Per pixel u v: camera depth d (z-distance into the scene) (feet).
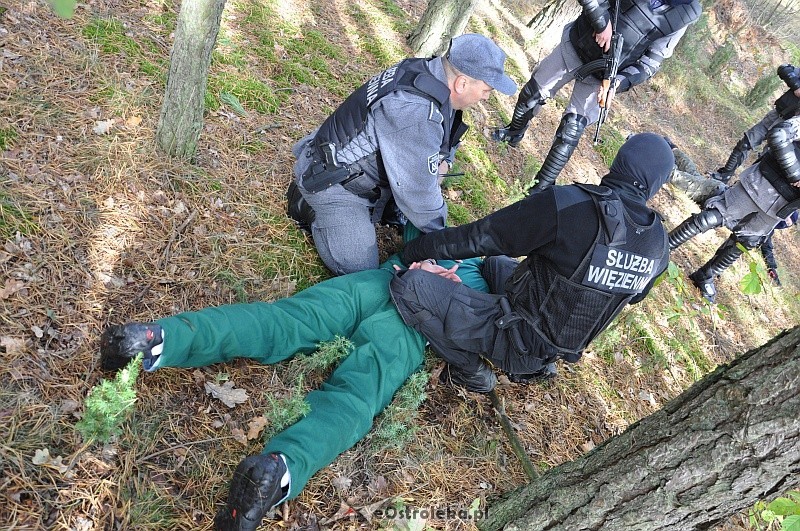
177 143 9.91
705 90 33.40
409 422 8.78
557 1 23.29
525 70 21.48
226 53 13.01
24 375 6.62
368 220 10.23
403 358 8.97
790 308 21.22
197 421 7.45
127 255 8.48
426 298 8.94
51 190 8.38
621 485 6.65
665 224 20.20
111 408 6.23
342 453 8.03
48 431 6.37
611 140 21.66
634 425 6.86
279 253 10.14
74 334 7.30
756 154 31.37
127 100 10.31
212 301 8.87
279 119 12.54
